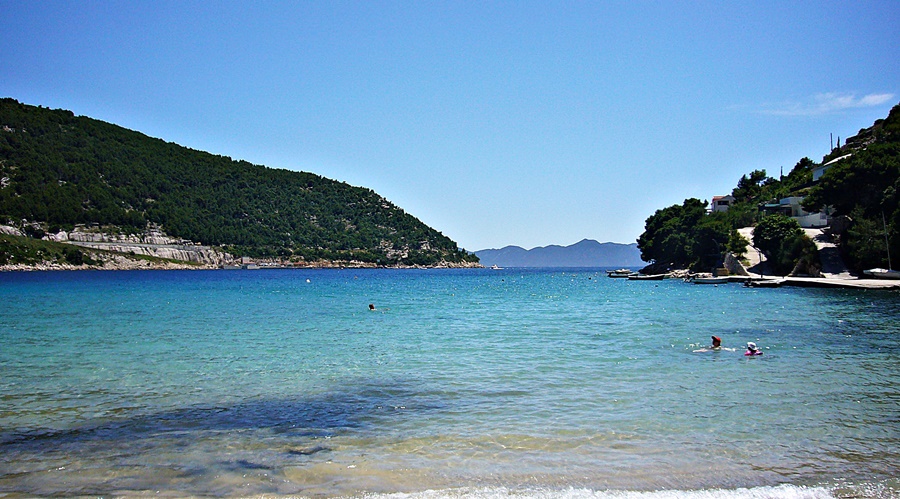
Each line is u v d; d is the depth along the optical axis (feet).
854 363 79.30
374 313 157.07
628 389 65.26
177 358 85.40
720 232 362.74
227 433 50.98
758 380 69.31
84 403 60.54
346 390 65.72
